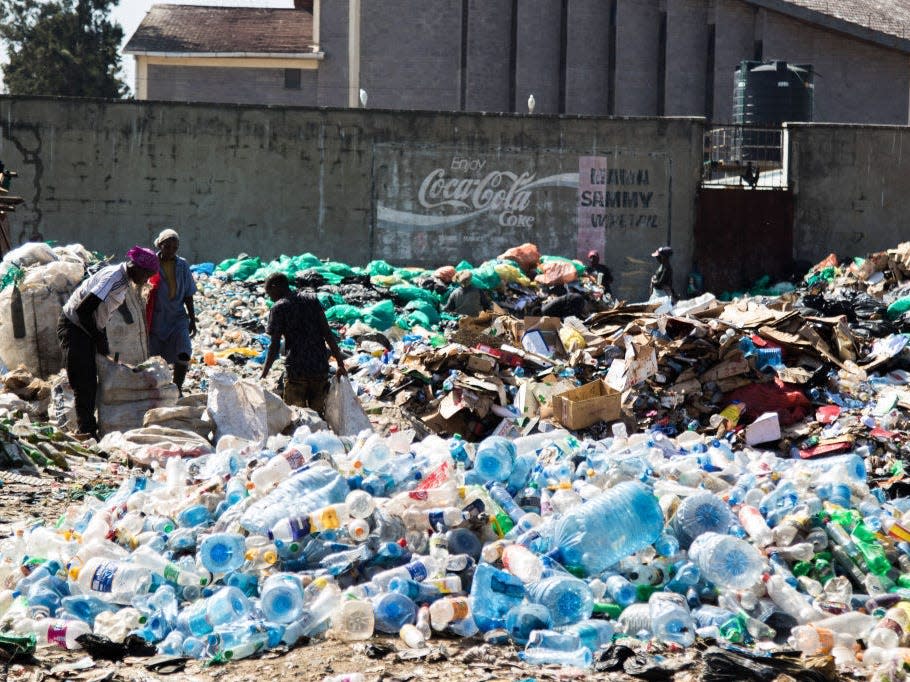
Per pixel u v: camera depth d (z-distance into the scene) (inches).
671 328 997.8
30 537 455.2
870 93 2908.5
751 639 387.5
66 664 361.7
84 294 758.5
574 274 1566.2
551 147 1975.9
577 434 856.9
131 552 433.4
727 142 2389.3
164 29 3312.0
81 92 4242.1
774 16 2920.8
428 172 1956.2
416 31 3083.2
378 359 1135.6
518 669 352.5
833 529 440.1
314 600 392.2
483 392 916.6
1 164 1332.4
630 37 3006.9
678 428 916.0
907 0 3112.7
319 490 441.7
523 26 3053.6
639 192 1994.3
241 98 3206.2
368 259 1957.4
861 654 374.0
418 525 429.1
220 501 464.1
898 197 2055.9
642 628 383.6
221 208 1921.8
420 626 382.0
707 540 409.7
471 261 1978.3
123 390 767.7
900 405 920.9
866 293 1589.6
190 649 372.2
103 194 1892.2
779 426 887.7
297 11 3550.7
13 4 4308.6
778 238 2038.6
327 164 1937.7
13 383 826.8
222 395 753.0
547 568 395.9
